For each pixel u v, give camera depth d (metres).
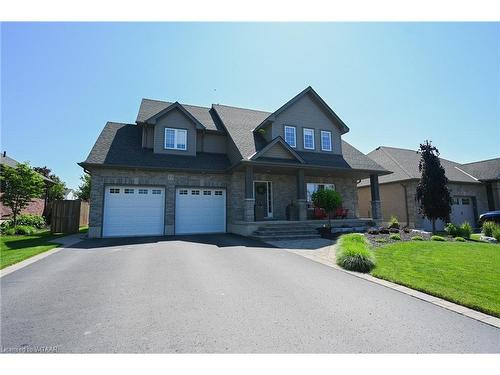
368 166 16.86
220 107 19.72
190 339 3.18
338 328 3.49
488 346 3.11
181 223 14.42
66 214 15.73
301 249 9.50
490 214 16.56
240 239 11.98
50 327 3.49
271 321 3.67
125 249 9.34
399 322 3.70
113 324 3.56
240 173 15.45
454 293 4.72
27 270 6.48
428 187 15.69
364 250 7.08
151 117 14.93
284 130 16.64
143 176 13.92
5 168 16.86
